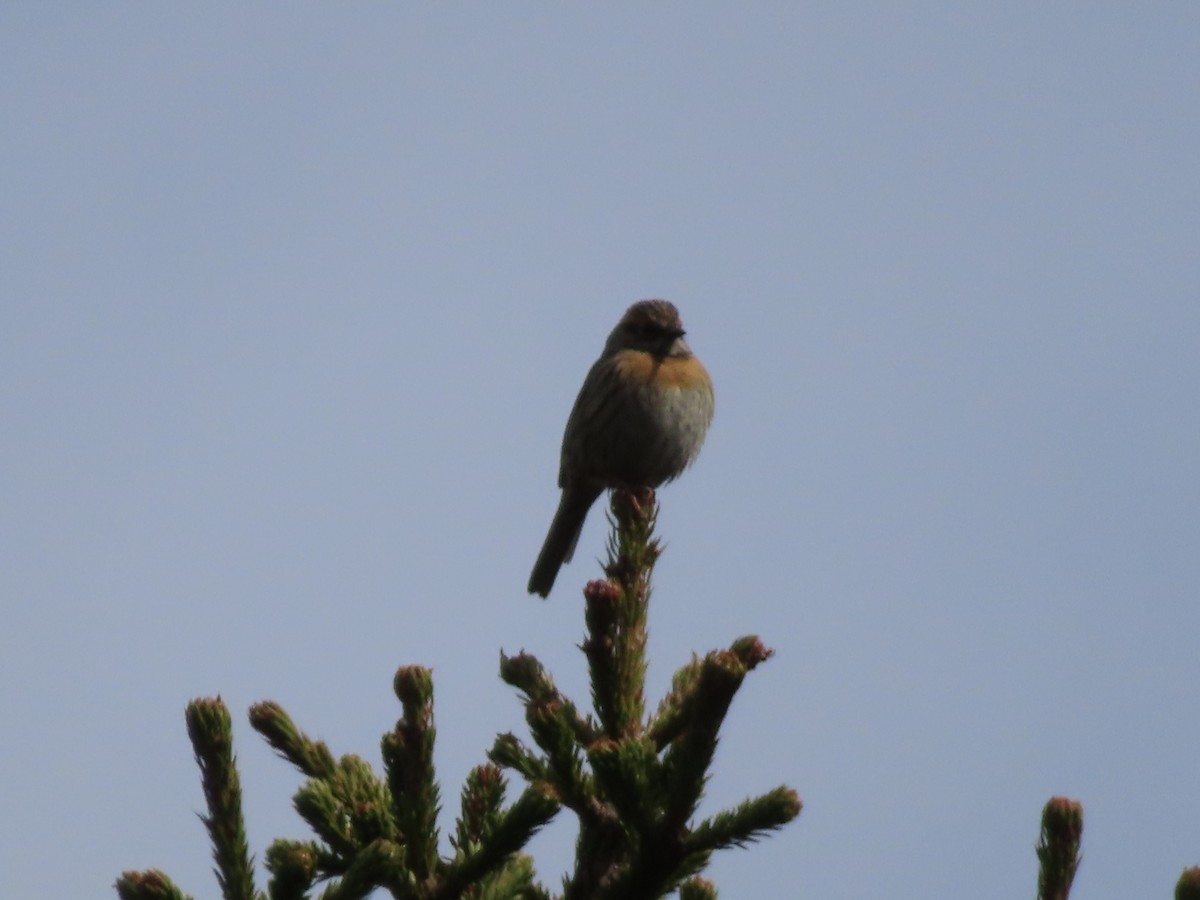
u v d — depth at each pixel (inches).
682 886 368.8
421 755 361.7
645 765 322.7
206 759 346.6
